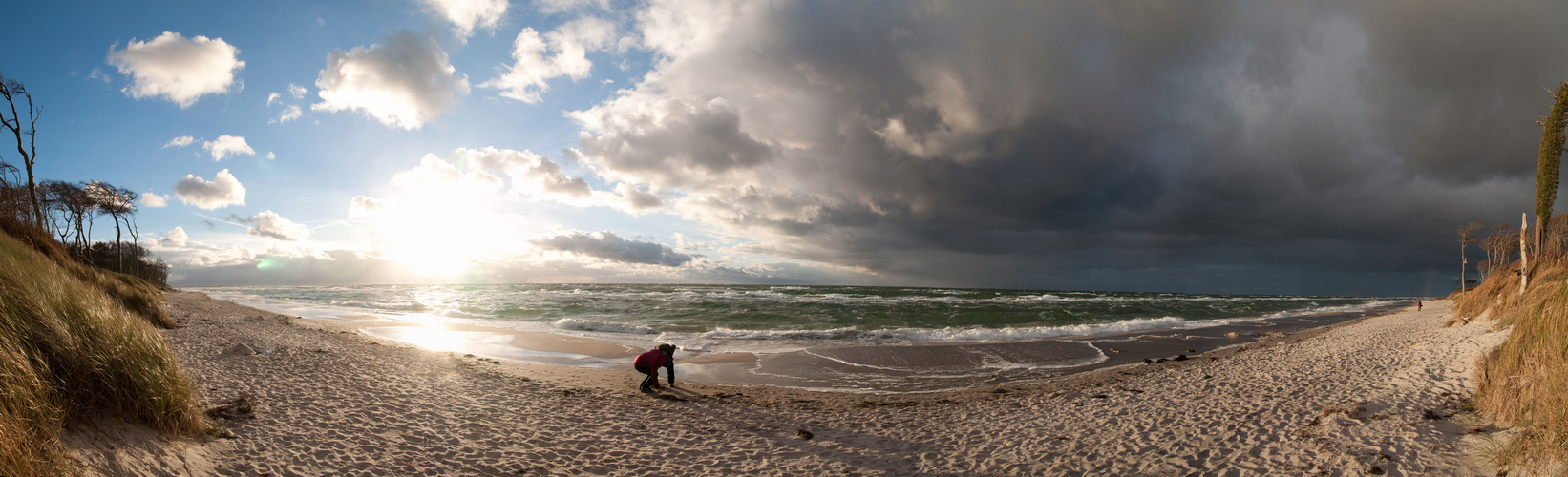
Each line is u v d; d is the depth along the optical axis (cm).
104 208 4619
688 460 615
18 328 425
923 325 2578
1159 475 530
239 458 490
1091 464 579
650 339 1970
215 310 2330
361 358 1162
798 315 2997
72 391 422
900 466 596
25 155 2325
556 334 2067
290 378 855
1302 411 724
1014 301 4422
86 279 1428
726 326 2458
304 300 4534
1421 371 884
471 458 582
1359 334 1859
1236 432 654
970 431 750
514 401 884
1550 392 463
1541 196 1817
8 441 334
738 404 955
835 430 766
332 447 561
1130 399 922
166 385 493
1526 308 597
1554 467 406
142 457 423
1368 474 478
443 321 2592
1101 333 2280
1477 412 598
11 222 1422
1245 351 1583
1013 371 1380
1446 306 4172
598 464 593
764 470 582
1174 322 2798
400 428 659
